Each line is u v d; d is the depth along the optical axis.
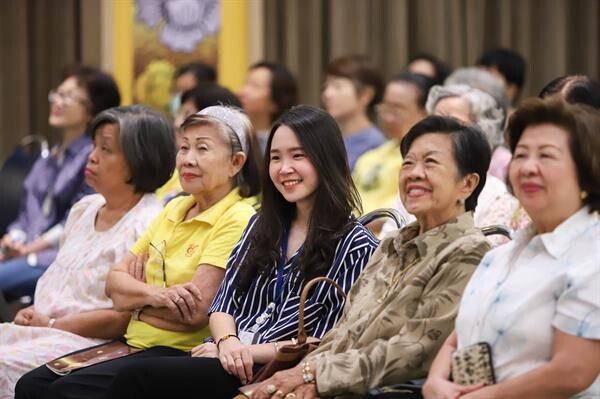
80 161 11.41
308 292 7.00
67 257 8.74
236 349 6.80
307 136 7.09
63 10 14.60
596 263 5.23
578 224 5.41
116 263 8.35
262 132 12.74
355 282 6.66
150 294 7.69
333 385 6.05
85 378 7.39
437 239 6.24
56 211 11.55
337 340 6.38
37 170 11.90
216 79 14.04
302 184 7.08
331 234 7.00
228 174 7.89
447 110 9.02
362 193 11.30
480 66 13.48
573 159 5.36
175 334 7.75
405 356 5.98
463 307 5.71
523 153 5.45
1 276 10.70
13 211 12.15
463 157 6.29
